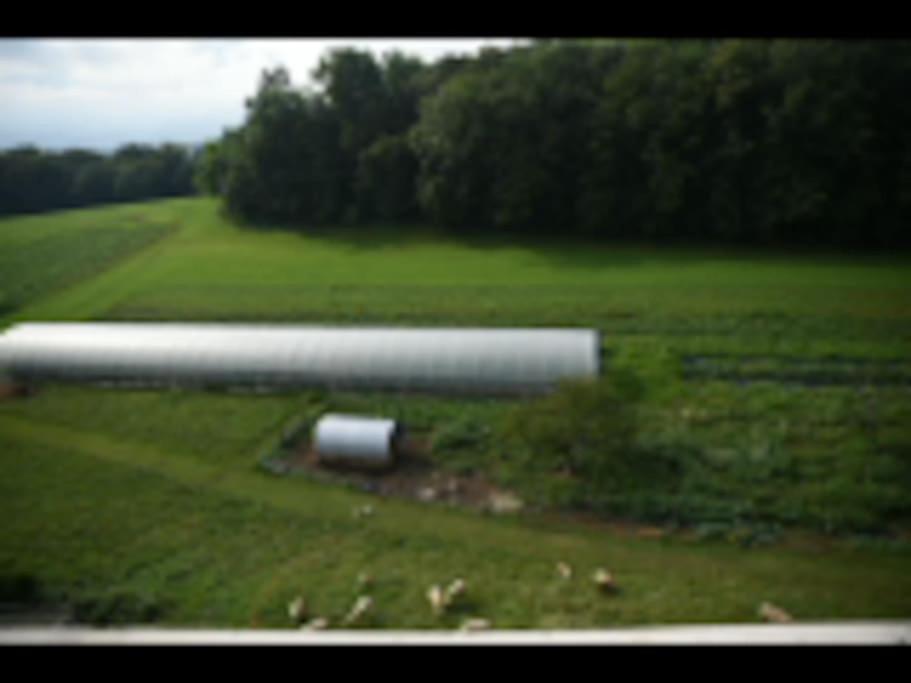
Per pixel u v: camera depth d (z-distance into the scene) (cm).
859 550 2012
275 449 2777
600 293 4378
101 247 6731
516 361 3128
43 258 6372
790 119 5022
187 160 13062
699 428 2716
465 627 1755
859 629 1697
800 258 4888
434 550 2109
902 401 2812
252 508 2381
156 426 3038
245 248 6456
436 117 6125
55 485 2583
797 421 2728
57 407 3262
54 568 2091
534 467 2511
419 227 6669
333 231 6881
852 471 2366
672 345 3516
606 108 5631
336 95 7138
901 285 4122
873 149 5088
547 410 2444
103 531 2278
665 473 2405
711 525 2139
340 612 1850
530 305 4247
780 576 1923
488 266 5241
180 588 1981
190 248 6556
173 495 2491
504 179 5969
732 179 5331
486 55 6744
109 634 1811
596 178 5769
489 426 2817
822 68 4984
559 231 6119
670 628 1728
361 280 5059
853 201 5047
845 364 3219
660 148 5450
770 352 3375
